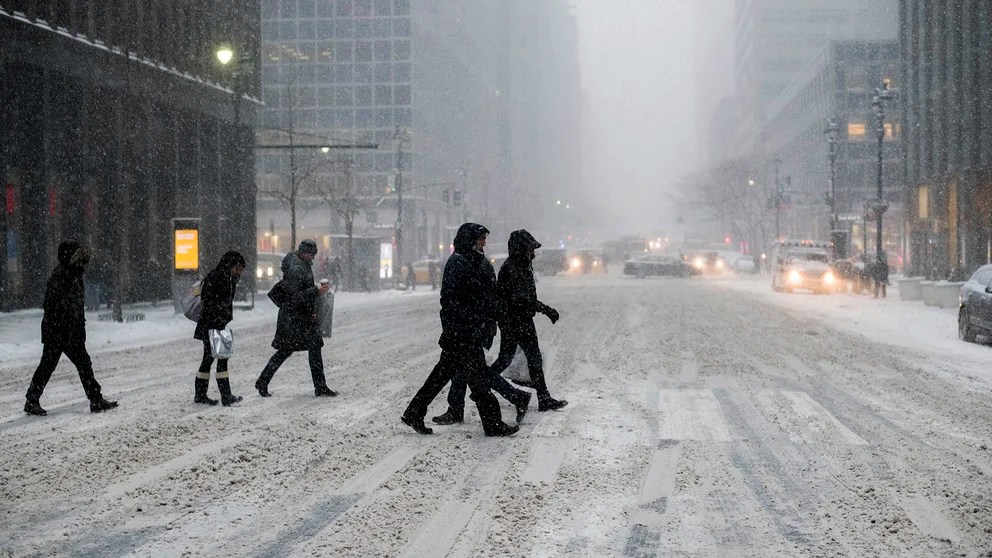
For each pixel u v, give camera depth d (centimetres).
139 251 3334
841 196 8731
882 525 586
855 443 851
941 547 542
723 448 826
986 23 4600
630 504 635
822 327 2250
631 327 2220
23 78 2773
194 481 698
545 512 614
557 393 1162
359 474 724
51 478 710
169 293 3519
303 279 1122
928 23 5472
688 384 1245
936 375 1351
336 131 8775
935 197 5353
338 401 1099
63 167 2962
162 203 3462
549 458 781
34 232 2841
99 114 3105
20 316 2527
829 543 549
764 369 1409
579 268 7912
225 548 539
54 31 2839
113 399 1113
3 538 561
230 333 1070
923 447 834
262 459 775
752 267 7544
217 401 1077
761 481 703
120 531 575
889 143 9044
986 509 622
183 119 3609
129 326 2211
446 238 8000
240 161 3962
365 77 8769
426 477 712
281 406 1059
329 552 531
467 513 611
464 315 866
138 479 705
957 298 3027
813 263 4281
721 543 549
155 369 1438
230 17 3888
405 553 528
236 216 3644
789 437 878
